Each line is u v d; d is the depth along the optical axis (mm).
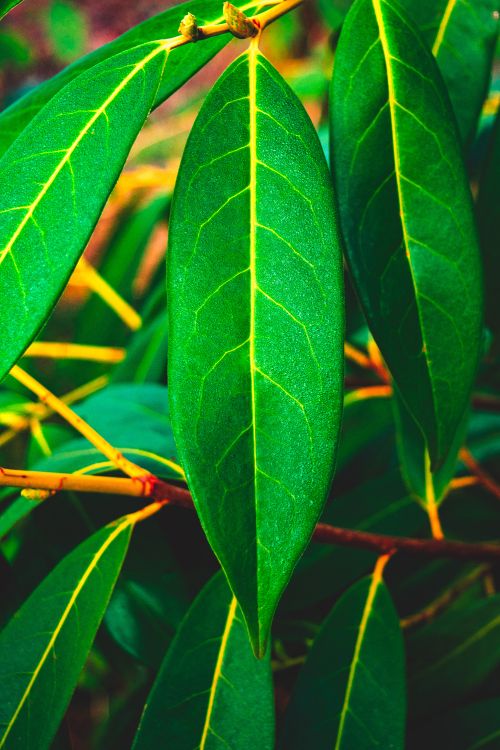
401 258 255
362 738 289
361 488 378
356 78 256
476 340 257
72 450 334
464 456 363
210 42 261
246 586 233
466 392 256
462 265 257
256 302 238
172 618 333
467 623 352
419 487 328
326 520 372
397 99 256
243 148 241
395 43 257
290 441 236
